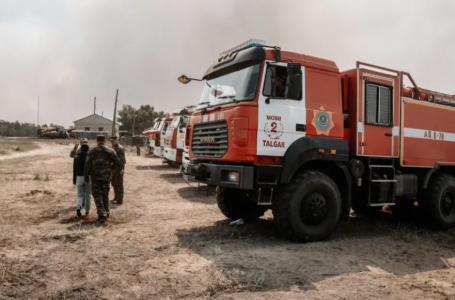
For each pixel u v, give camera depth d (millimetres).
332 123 6488
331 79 6594
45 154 30656
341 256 5414
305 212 6070
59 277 4246
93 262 4797
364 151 6871
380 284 4328
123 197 10523
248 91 5996
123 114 95375
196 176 6695
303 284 4227
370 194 7043
